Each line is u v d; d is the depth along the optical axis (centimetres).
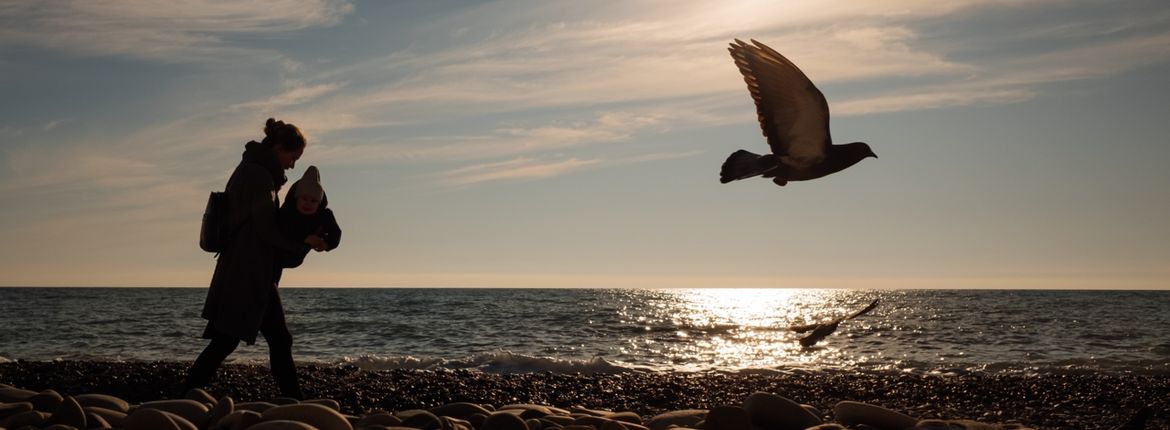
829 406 1117
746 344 2558
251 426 568
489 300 6756
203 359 743
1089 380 1384
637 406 1088
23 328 3000
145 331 2897
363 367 1636
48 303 5541
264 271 740
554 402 1089
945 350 2286
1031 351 2244
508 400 1081
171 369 1259
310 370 1291
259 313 738
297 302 5872
